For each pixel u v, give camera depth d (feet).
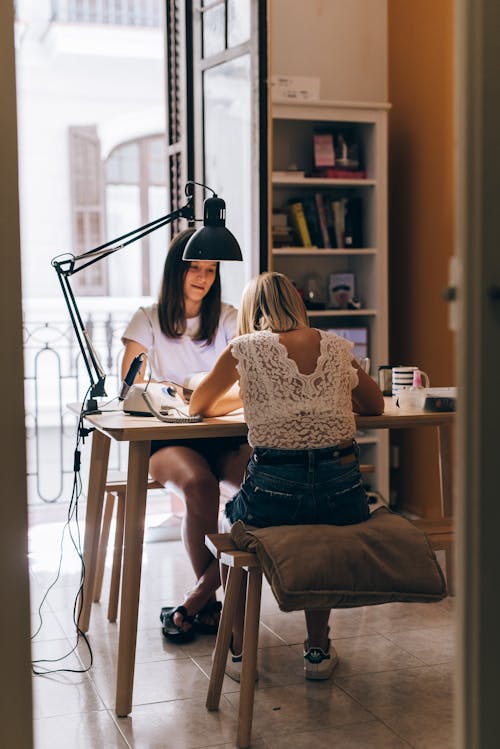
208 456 10.96
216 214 10.02
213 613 10.44
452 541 8.55
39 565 13.10
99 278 31.68
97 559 11.56
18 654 5.42
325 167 15.01
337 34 15.47
